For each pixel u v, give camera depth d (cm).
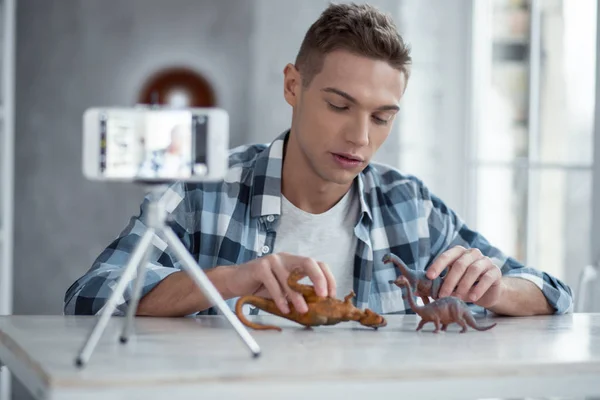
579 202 245
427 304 135
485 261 148
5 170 300
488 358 107
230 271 136
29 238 340
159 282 147
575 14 247
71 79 340
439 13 313
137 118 107
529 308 158
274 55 341
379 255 186
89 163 106
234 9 342
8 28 298
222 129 109
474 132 305
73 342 116
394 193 192
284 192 182
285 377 95
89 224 342
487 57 296
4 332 125
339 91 152
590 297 235
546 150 263
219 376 93
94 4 340
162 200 174
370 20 153
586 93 241
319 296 130
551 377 105
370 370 98
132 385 91
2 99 299
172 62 343
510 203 283
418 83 312
